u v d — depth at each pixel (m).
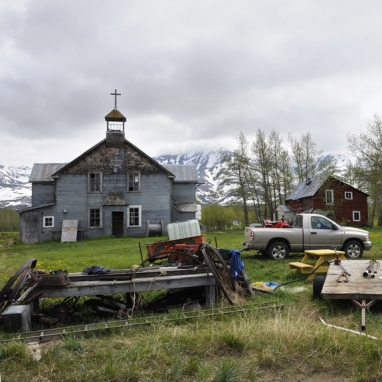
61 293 7.88
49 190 38.50
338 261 9.70
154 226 35.69
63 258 19.27
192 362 5.12
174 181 40.06
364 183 47.47
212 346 5.72
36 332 6.60
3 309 7.30
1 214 90.06
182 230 16.41
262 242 15.92
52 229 35.03
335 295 7.65
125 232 35.69
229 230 55.19
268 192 61.50
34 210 35.03
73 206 35.44
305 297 9.23
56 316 8.05
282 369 5.04
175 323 7.16
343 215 53.91
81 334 6.50
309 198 55.50
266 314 7.59
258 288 9.85
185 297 9.27
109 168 36.16
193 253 10.09
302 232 15.95
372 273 8.67
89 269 8.87
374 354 5.15
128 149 36.50
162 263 12.29
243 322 6.70
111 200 35.38
